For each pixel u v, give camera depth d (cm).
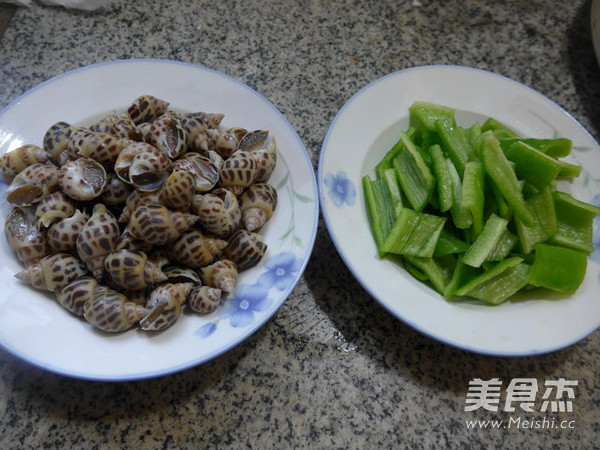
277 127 34
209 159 32
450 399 31
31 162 30
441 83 39
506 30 49
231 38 44
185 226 29
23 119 32
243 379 30
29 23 42
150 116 34
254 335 31
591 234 35
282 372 30
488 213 36
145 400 29
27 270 27
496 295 32
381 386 31
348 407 30
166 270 30
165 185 28
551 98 45
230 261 30
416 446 29
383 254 32
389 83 38
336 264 35
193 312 29
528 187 35
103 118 33
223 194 31
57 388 28
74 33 42
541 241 34
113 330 27
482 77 40
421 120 37
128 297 29
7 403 28
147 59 35
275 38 45
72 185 28
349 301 33
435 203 35
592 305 32
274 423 29
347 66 44
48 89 33
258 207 31
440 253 34
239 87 35
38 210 28
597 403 32
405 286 32
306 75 43
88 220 28
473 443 30
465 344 29
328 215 32
